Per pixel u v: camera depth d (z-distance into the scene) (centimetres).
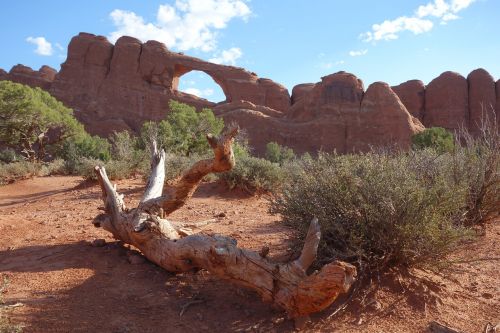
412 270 439
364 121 7131
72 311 371
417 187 421
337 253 403
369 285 408
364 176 439
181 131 3105
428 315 376
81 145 4097
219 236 410
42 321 349
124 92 8344
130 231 502
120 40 8600
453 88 7475
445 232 407
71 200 1207
